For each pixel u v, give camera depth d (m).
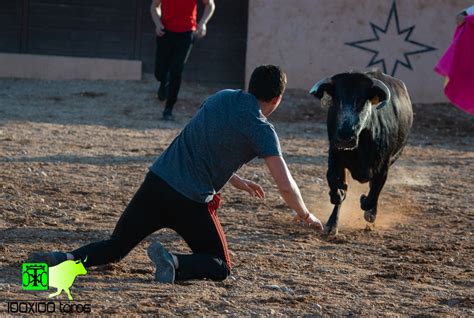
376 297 8.31
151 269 8.81
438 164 18.98
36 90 26.94
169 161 7.90
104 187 14.04
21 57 28.59
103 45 29.38
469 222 12.88
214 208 8.06
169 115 23.47
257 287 8.41
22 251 9.59
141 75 28.97
